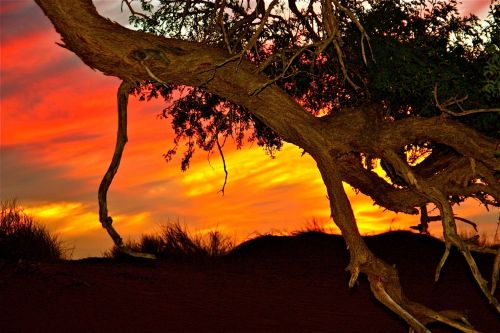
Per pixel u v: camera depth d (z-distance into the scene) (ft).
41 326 30.07
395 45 34.27
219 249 52.60
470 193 29.73
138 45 25.36
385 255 51.06
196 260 50.19
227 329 31.40
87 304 33.09
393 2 36.24
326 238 54.03
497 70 27.17
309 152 27.04
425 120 27.20
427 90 33.06
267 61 26.58
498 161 27.61
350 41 35.70
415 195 29.60
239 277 43.60
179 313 33.37
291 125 26.84
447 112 27.12
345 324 33.78
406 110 36.94
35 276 36.11
